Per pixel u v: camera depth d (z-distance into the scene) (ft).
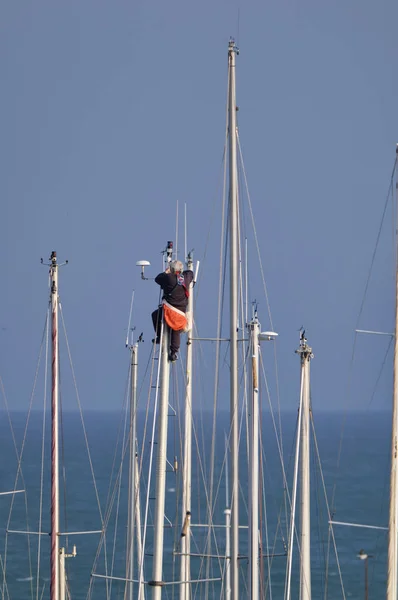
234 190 429.79
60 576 558.15
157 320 391.65
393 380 461.37
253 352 459.73
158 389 391.65
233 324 423.64
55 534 492.13
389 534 450.30
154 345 408.26
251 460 458.50
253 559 451.12
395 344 462.19
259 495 530.27
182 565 522.88
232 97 434.30
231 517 416.87
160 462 384.88
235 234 427.74
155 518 383.65
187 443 522.47
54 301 495.82
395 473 452.35
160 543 382.83
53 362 494.18
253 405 458.09
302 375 525.34
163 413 386.93
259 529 552.82
